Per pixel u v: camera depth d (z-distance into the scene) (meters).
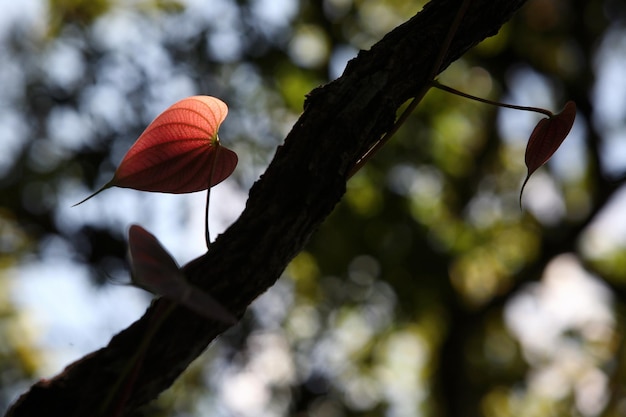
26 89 8.87
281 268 1.32
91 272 8.12
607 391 10.50
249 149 8.94
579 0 9.78
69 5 9.18
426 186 10.20
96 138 8.51
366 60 1.42
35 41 9.18
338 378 10.33
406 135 9.38
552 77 10.22
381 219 9.34
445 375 10.28
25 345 9.36
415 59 1.43
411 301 9.66
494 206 10.93
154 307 1.29
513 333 11.16
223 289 1.26
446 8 1.49
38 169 8.87
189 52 8.66
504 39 9.59
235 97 8.95
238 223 1.31
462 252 9.93
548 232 10.66
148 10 8.91
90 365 1.24
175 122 1.36
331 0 9.60
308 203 1.31
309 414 9.75
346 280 9.55
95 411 1.21
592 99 10.12
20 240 9.37
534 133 1.53
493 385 11.03
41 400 1.22
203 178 1.44
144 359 1.24
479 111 10.16
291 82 9.14
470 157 10.43
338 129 1.35
